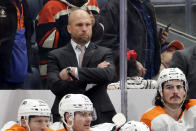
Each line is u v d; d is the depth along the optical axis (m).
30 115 10.56
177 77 11.42
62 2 12.98
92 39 12.86
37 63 13.14
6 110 11.96
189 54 12.70
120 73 12.63
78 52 11.45
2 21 12.41
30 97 12.16
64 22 12.98
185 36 14.30
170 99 11.46
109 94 12.43
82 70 10.88
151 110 11.71
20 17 12.77
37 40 13.08
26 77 12.79
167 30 14.20
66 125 10.66
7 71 12.44
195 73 12.57
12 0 12.60
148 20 13.78
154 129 11.41
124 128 10.19
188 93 12.01
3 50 12.41
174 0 14.30
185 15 14.41
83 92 11.09
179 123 11.57
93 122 11.09
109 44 12.90
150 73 13.49
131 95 12.74
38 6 13.35
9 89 12.52
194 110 11.77
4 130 10.66
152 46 13.66
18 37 12.66
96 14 13.21
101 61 11.42
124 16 12.69
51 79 11.10
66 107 10.55
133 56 13.05
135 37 13.55
